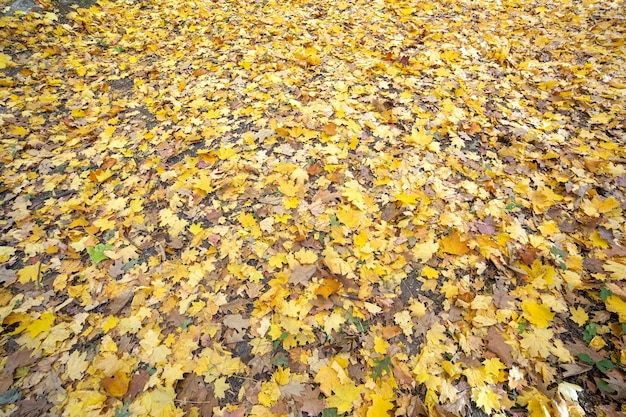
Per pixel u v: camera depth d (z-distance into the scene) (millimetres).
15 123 4336
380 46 5449
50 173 3857
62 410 2258
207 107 4555
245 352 2527
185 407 2285
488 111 4266
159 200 3547
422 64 4992
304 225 3215
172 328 2650
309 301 2727
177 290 2863
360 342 2533
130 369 2443
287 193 3430
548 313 2584
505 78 4758
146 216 3412
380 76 4816
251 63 5199
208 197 3539
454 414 2191
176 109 4555
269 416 2219
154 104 4680
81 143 4211
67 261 3078
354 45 5465
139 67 5406
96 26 6203
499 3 6504
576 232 3072
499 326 2561
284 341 2547
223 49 5582
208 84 4906
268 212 3340
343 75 4848
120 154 4051
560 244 2998
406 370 2393
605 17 5699
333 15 6328
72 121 4469
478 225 3158
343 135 3979
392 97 4438
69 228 3320
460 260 2947
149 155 4008
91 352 2535
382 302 2727
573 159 3652
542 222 3172
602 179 3439
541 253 2930
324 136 3955
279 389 2330
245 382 2385
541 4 6387
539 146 3832
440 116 4160
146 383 2363
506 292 2740
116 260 3068
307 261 2967
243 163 3771
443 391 2285
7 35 5363
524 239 3029
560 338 2492
